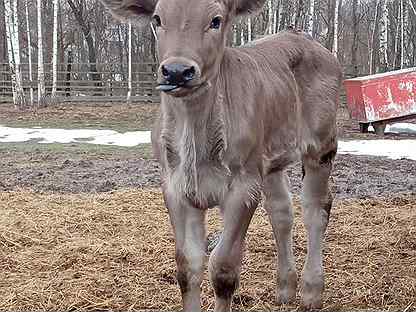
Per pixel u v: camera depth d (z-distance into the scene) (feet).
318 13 60.13
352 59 54.65
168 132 5.20
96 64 41.96
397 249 8.57
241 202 5.27
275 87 5.98
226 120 5.16
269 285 7.31
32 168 15.05
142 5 5.31
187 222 5.41
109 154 17.40
